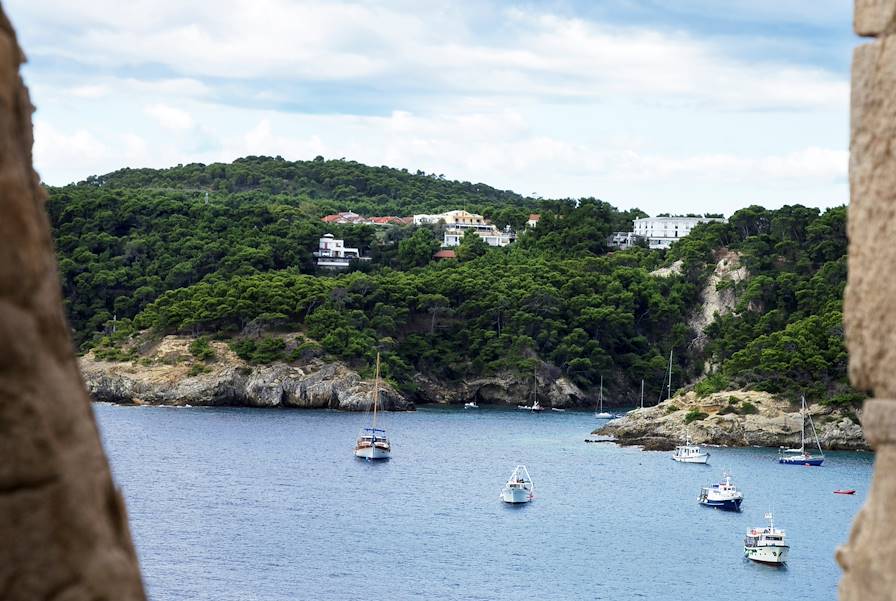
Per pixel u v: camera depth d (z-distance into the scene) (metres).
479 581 70.50
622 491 114.19
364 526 89.06
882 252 5.07
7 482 3.43
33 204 3.74
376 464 130.50
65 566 3.52
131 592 3.74
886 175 5.08
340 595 65.25
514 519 95.38
